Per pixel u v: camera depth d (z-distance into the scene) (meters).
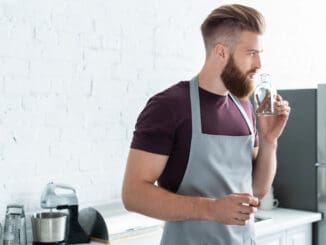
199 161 1.65
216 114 1.68
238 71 1.60
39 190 2.44
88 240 2.30
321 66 4.38
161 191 1.54
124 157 2.82
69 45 2.54
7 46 2.31
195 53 3.20
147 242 2.37
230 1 3.43
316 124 3.12
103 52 2.69
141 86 2.88
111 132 2.75
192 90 1.67
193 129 1.63
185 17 3.12
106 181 2.73
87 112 2.63
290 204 3.25
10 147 2.33
